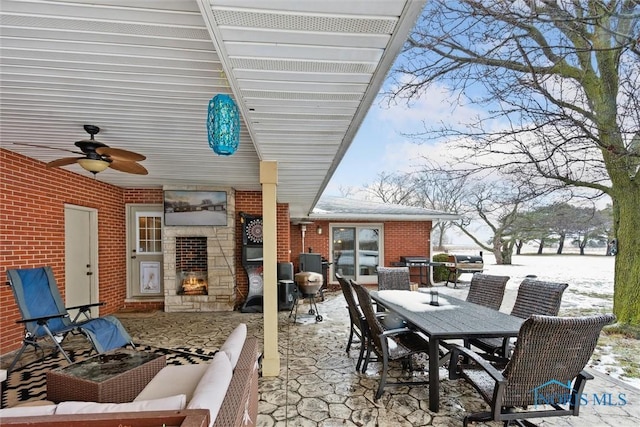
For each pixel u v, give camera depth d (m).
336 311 6.50
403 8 1.37
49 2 1.55
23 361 3.87
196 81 2.38
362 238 10.38
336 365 3.69
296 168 4.23
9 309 4.05
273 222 3.56
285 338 4.70
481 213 14.11
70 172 5.25
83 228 5.64
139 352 2.71
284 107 2.37
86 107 2.81
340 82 2.00
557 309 3.15
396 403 2.84
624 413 2.67
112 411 1.33
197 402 1.38
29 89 2.47
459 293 8.63
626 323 5.18
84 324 3.85
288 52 1.69
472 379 2.41
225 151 2.13
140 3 1.57
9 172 4.09
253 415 2.21
